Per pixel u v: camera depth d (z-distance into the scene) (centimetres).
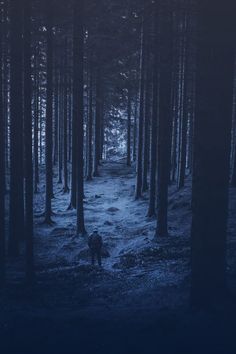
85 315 1208
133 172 5222
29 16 1692
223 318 998
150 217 3083
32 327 1034
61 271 2050
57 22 2634
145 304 1390
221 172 1112
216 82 1097
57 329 1005
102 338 914
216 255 1125
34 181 4425
